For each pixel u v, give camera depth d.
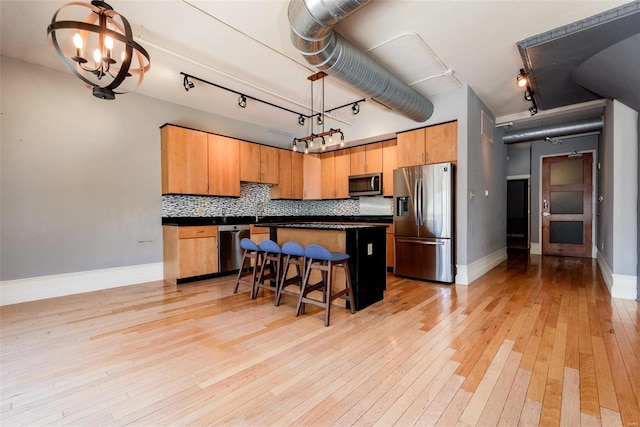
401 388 1.68
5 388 1.68
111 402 1.56
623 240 3.31
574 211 6.18
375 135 4.99
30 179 3.35
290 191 6.07
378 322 2.65
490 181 5.07
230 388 1.69
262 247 3.35
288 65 3.43
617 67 2.79
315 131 5.99
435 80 3.82
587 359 1.97
